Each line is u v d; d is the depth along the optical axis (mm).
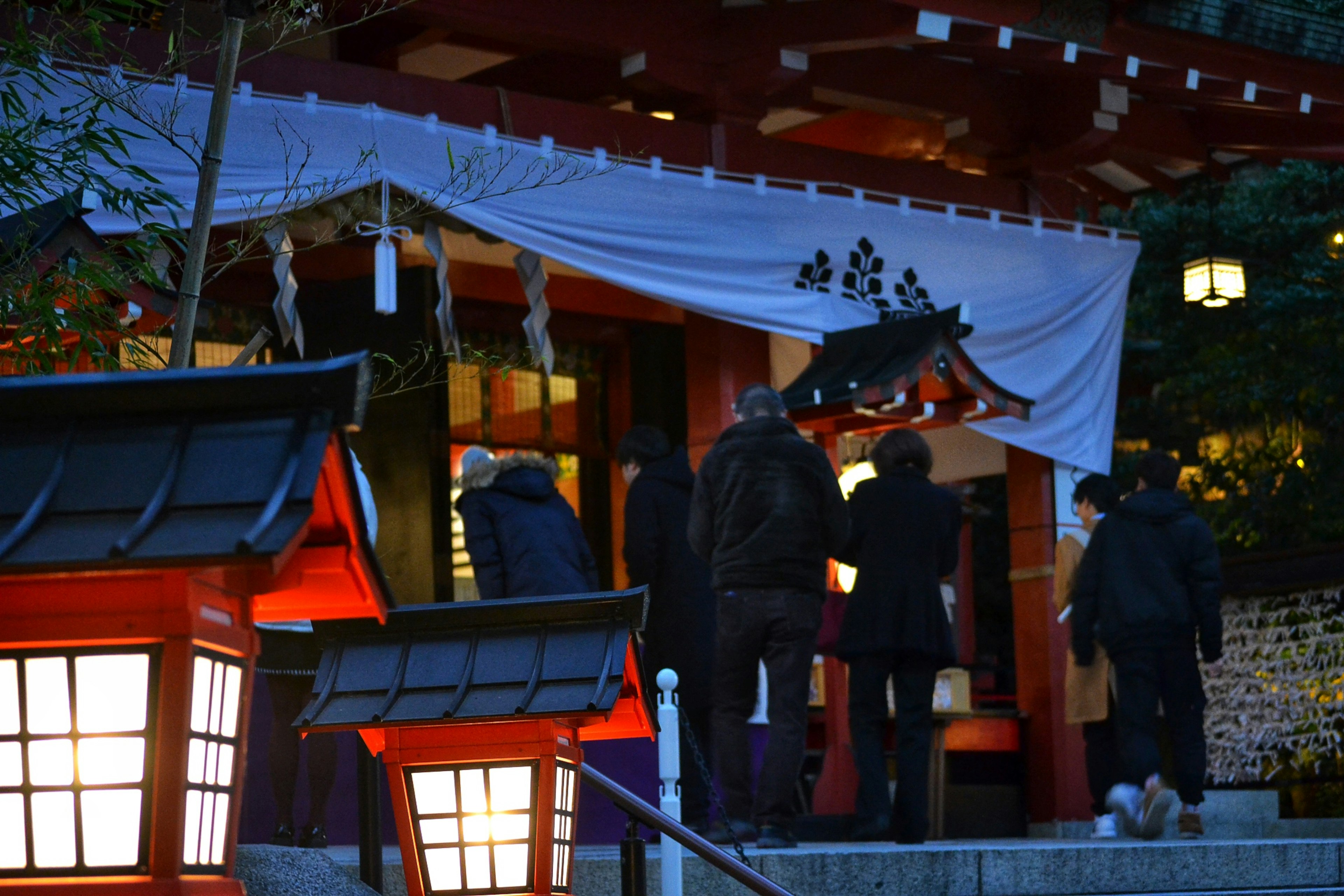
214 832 1759
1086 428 10211
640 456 7219
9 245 4457
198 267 2713
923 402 8828
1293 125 10859
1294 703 10594
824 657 9609
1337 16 10047
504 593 6617
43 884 1639
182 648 1675
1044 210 10406
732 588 6305
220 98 2701
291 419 1665
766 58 8961
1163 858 6074
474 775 2918
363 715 2898
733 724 6312
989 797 9922
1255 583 10758
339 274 9273
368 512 4004
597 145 8719
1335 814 10352
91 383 1683
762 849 6117
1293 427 14883
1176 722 7762
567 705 2832
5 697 1682
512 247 9758
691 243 8734
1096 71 9383
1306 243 14883
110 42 5395
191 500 1600
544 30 8547
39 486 1646
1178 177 11984
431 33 9539
